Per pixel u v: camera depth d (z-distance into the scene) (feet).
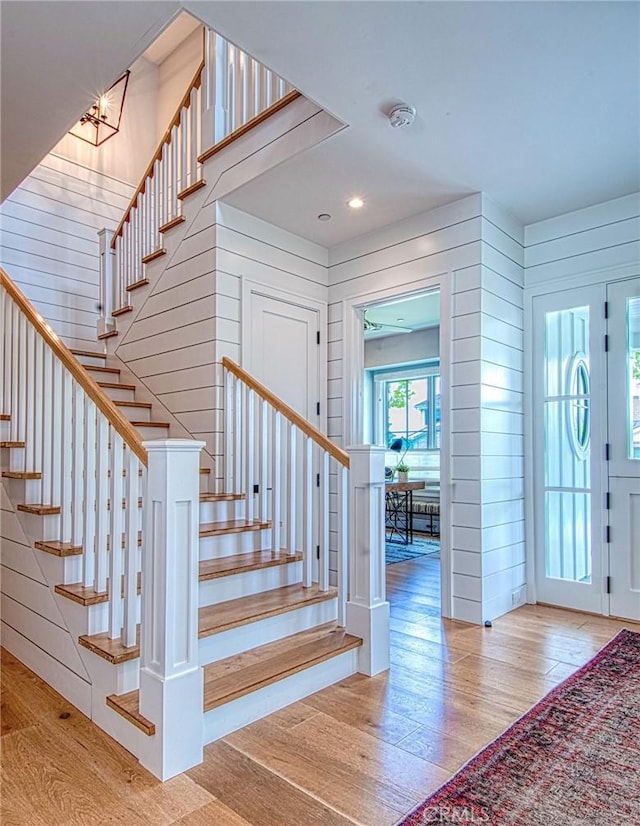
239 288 11.99
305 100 9.68
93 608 7.36
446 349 11.70
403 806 5.44
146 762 6.10
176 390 12.63
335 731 6.86
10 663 9.11
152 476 6.31
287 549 10.30
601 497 11.68
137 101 19.54
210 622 7.92
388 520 24.40
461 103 8.38
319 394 13.78
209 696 6.70
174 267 12.79
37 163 10.27
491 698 7.75
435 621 11.23
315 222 12.62
